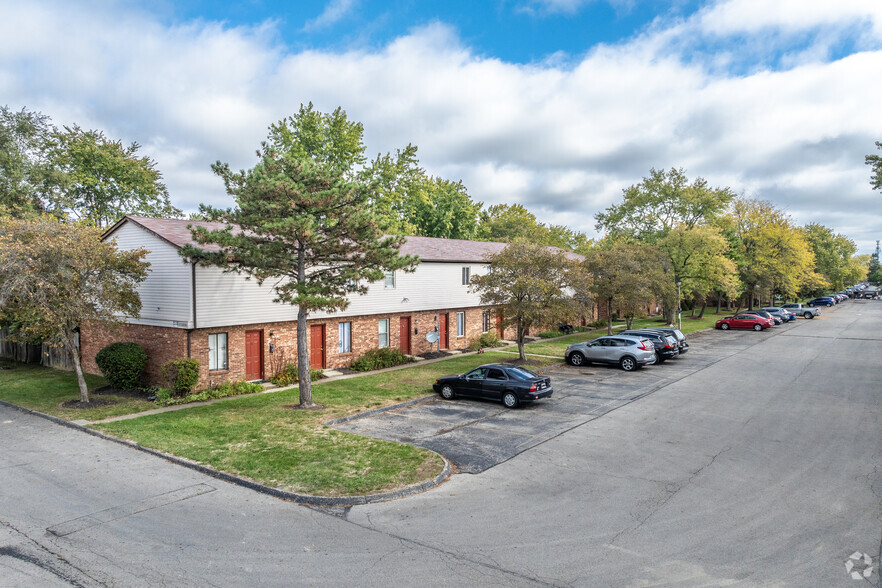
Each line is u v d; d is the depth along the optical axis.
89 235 17.36
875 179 21.53
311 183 16.05
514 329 35.81
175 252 19.12
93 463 11.88
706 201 46.22
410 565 7.26
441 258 29.98
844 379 21.28
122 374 19.25
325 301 15.17
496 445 12.98
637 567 7.16
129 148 42.00
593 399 18.30
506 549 7.72
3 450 12.88
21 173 30.72
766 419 15.23
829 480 10.40
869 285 141.50
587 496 9.71
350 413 16.17
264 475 10.75
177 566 7.28
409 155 42.84
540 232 71.06
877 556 7.43
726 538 8.00
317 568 7.20
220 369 20.12
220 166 15.54
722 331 42.59
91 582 6.87
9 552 7.71
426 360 27.33
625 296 31.09
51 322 16.28
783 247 53.47
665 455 12.10
